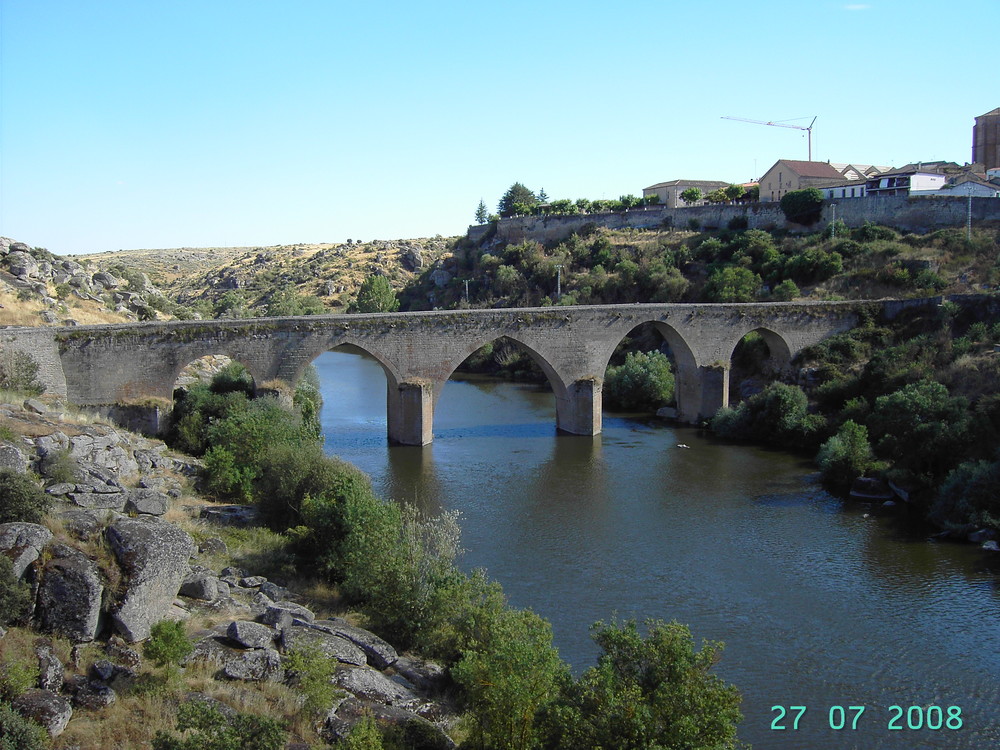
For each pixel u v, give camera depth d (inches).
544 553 1692.9
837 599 1469.0
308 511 1480.1
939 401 2182.6
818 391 2834.6
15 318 2706.7
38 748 693.9
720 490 2165.4
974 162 5797.2
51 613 866.8
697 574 1583.4
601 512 1974.7
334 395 3786.9
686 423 3097.9
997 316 2743.6
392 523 1343.5
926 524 1868.8
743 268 3991.1
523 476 2309.3
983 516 1749.5
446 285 6058.1
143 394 2295.8
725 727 776.9
